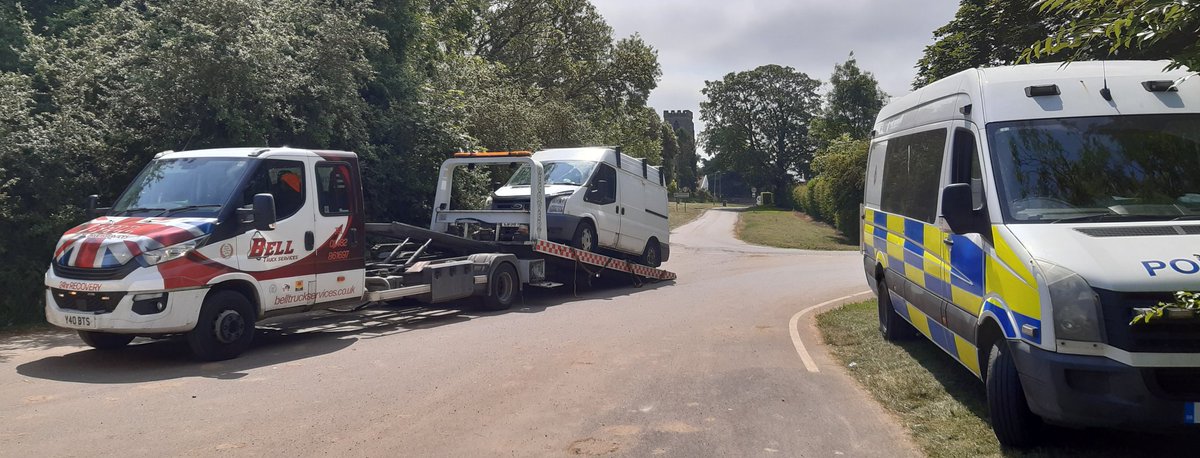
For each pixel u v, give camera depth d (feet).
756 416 21.26
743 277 66.33
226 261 28.12
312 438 18.79
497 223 46.47
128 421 20.04
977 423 20.11
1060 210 18.89
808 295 52.03
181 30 41.65
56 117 39.47
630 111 154.71
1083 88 20.94
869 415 21.44
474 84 82.48
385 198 56.03
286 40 45.09
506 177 68.33
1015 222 18.84
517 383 24.71
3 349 30.27
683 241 134.82
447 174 48.11
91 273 26.40
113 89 44.16
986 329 19.57
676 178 398.01
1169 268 15.96
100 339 29.48
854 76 259.39
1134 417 15.58
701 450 18.31
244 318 28.78
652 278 58.39
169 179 30.14
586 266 50.21
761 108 315.37
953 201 19.85
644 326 37.11
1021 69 22.21
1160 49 23.68
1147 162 19.44
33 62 46.14
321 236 31.76
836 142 185.68
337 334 34.27
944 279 22.97
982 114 21.18
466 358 28.68
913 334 31.65
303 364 27.48
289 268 30.40
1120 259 16.42
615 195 53.83
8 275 35.99
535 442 18.76
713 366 27.78
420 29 65.87
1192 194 18.85
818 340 33.73
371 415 20.86
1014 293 17.58
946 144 23.38
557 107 105.09
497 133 78.07
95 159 41.45
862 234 36.22
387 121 55.88
